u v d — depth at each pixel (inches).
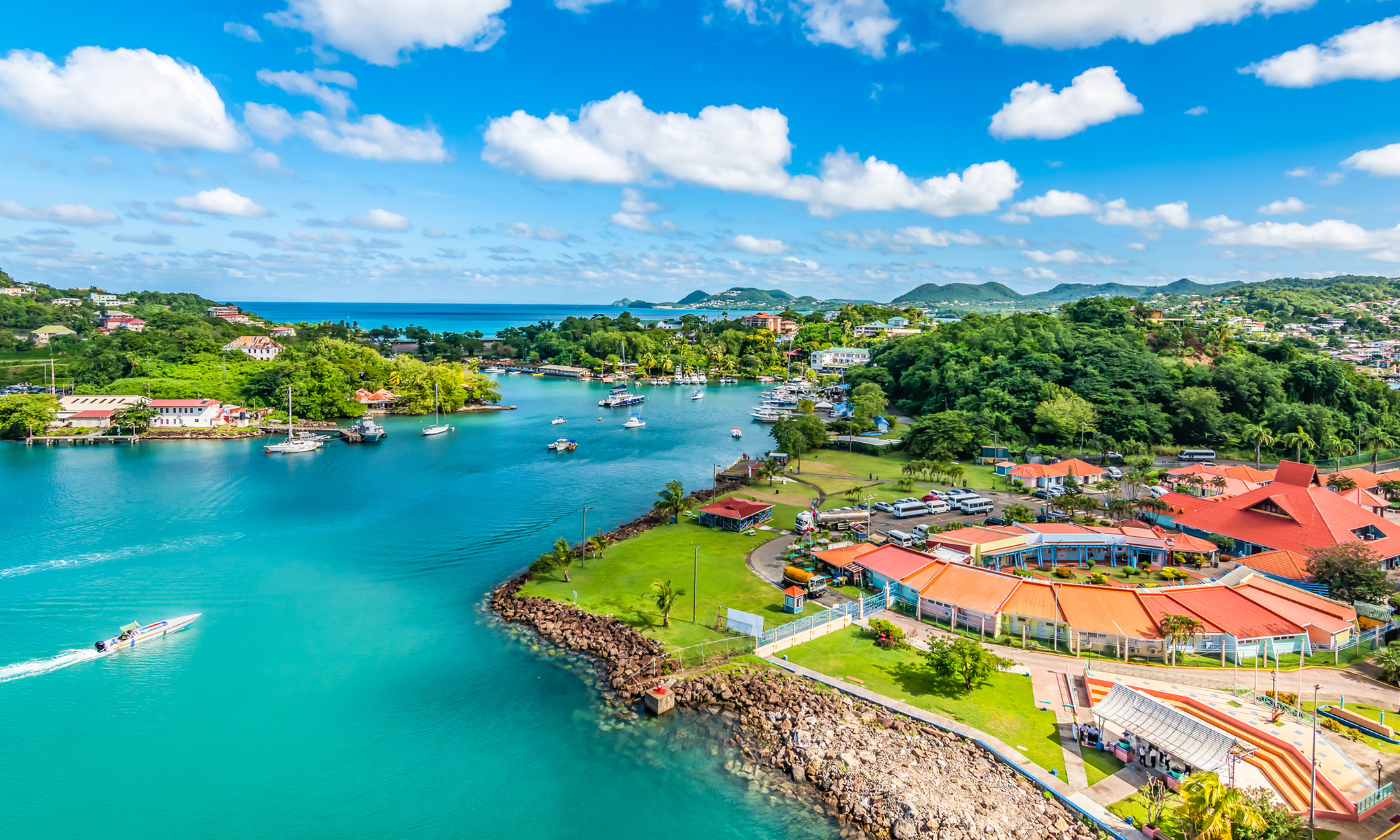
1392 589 3031.5
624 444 7869.1
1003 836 1753.2
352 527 4544.8
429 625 3097.9
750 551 3969.0
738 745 2218.3
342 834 1865.2
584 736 2281.0
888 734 2175.2
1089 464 5772.6
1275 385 7588.6
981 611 2800.2
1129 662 2571.4
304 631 3031.5
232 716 2390.5
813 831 1856.5
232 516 4751.5
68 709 2418.8
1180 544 3730.3
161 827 1881.2
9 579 3577.8
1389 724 2122.3
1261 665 2546.8
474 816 1927.9
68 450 7209.6
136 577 3636.8
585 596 3326.8
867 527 4345.5
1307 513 3693.4
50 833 1850.4
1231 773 1779.0
